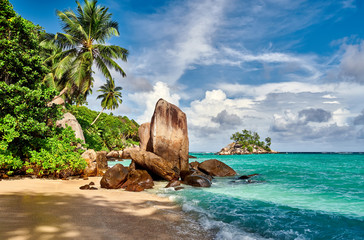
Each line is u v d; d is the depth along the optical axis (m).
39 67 14.01
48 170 11.83
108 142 48.72
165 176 12.97
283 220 5.26
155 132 14.78
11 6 12.82
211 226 4.73
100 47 25.80
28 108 12.09
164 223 4.78
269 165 25.39
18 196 6.39
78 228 3.89
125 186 10.30
